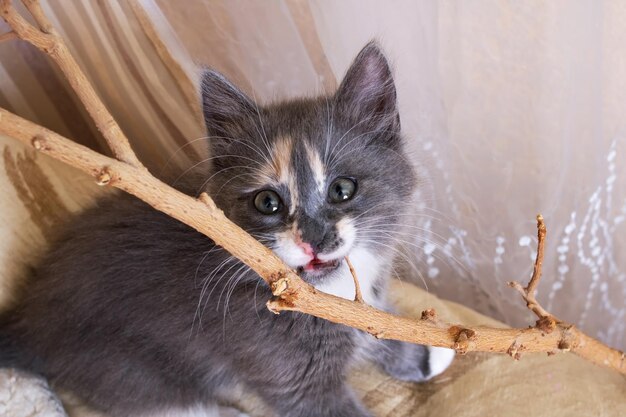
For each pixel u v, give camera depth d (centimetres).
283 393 35
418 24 38
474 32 38
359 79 35
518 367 38
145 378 36
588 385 37
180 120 43
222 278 34
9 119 24
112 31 41
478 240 45
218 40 42
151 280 35
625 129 39
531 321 46
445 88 40
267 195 33
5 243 37
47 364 36
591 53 36
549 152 40
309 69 42
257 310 34
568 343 30
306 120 34
